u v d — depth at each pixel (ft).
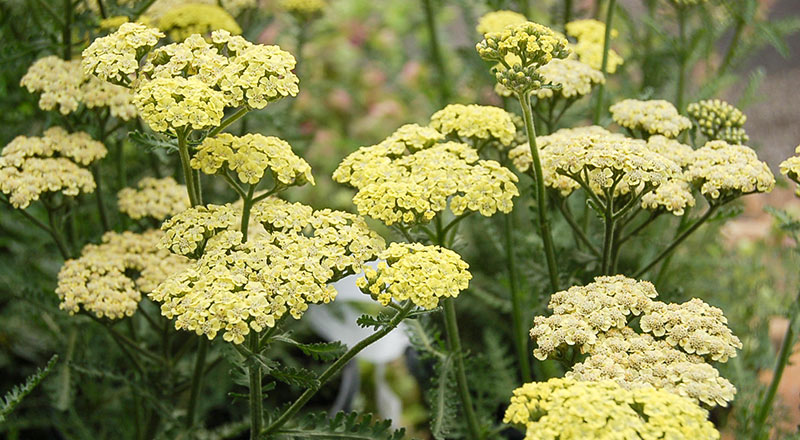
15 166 3.56
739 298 4.14
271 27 4.94
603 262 3.46
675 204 3.43
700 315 3.26
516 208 4.30
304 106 5.26
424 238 3.55
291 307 3.22
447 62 4.78
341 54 5.58
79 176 3.58
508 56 3.66
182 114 3.23
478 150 3.62
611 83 4.35
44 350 4.22
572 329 3.23
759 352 3.92
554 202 3.58
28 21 4.18
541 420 3.05
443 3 4.39
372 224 4.67
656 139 3.53
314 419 3.35
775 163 5.90
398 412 4.45
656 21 4.24
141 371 3.71
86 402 4.06
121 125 3.73
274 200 3.39
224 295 3.19
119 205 3.69
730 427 3.84
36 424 4.00
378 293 3.24
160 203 3.69
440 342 3.58
